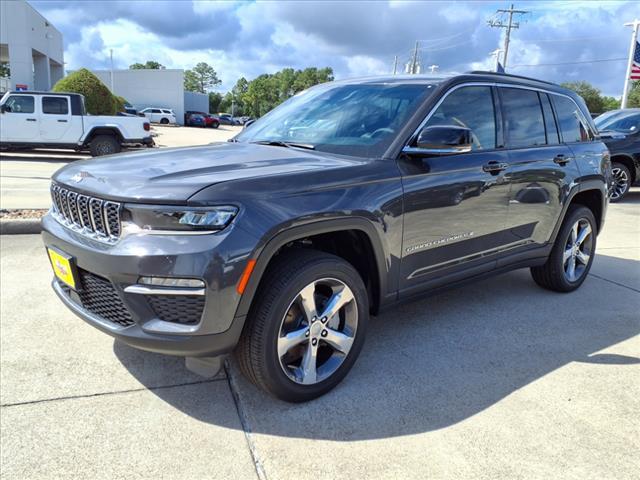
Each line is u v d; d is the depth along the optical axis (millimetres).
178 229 2299
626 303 4422
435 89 3312
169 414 2621
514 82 3955
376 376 3055
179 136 29578
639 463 2354
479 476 2240
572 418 2686
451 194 3225
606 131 10406
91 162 3000
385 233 2881
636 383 3053
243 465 2270
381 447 2412
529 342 3582
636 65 23328
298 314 2682
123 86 56562
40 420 2527
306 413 2662
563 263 4469
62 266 2730
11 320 3621
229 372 3053
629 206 9711
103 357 3162
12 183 9469
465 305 4262
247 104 106875
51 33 41688
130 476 2182
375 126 3195
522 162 3777
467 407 2762
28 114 13945
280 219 2414
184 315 2346
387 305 3104
